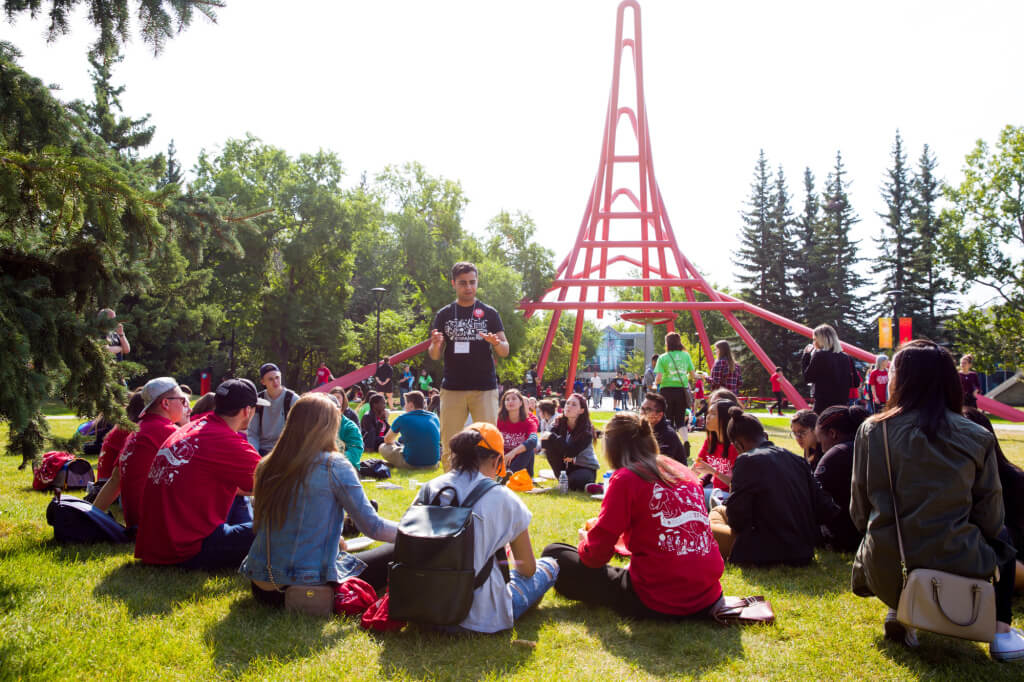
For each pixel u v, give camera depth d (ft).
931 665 10.65
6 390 12.78
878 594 11.04
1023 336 96.99
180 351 117.70
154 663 10.29
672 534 12.39
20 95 15.49
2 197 12.98
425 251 144.56
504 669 10.32
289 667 10.21
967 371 46.21
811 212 176.24
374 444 39.06
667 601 12.30
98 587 13.71
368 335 168.55
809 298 168.66
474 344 21.33
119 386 15.81
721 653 10.98
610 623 12.44
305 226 131.54
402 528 11.18
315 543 12.62
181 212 16.65
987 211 100.89
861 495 11.36
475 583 11.47
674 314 73.10
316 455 12.79
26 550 16.51
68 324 14.52
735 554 16.33
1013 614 12.82
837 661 10.75
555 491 27.61
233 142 142.51
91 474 25.32
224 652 10.80
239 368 164.66
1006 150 99.50
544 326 210.79
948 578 9.90
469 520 11.29
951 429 10.34
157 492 15.06
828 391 28.19
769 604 12.76
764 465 16.08
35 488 24.59
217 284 126.00
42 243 15.96
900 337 75.15
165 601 13.05
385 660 10.59
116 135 98.43
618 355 322.96
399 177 156.66
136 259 15.85
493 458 12.45
